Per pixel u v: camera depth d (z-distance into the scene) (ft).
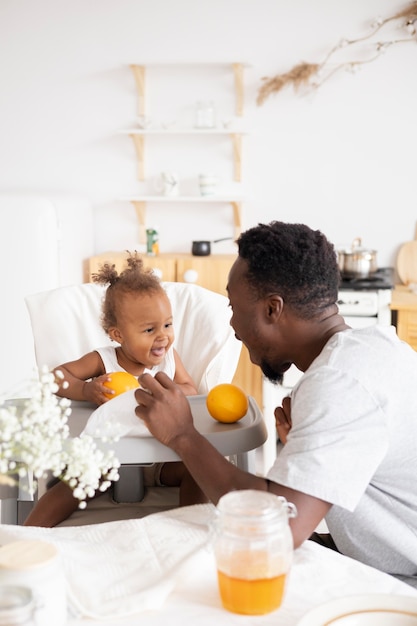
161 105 13.00
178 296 6.72
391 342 4.13
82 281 12.75
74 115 13.20
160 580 3.27
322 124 12.71
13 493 4.66
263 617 3.15
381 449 3.79
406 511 4.12
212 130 12.41
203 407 5.38
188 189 13.20
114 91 13.06
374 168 12.71
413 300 11.36
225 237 13.20
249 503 3.12
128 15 12.79
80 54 13.00
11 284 11.30
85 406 5.49
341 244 12.94
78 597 3.24
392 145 12.62
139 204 13.05
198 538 3.67
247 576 3.08
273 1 12.44
